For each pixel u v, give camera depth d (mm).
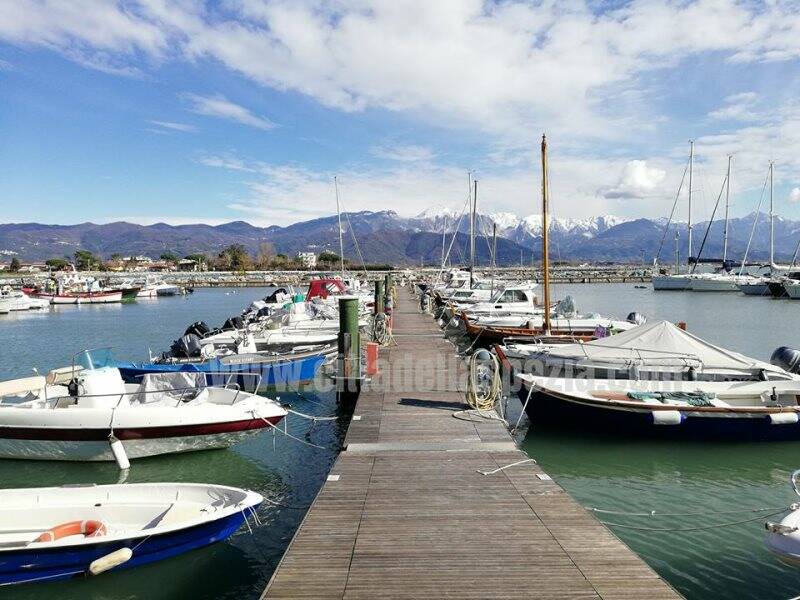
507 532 5945
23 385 11109
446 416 10727
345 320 14508
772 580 6797
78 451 10219
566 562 5305
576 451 11117
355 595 4746
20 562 6273
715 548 7520
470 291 34531
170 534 6586
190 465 10586
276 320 21781
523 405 12039
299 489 9633
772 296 53281
